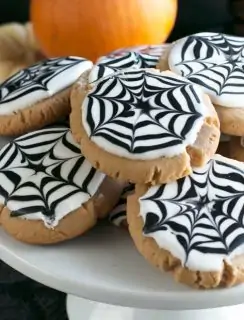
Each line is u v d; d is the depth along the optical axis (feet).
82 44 1.33
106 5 1.30
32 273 0.82
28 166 0.90
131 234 0.81
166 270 0.78
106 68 0.99
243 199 0.82
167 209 0.80
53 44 1.35
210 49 1.01
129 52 1.06
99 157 0.83
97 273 0.81
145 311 1.09
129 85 0.91
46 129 0.97
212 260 0.76
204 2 1.56
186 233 0.78
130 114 0.86
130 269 0.81
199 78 0.93
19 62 1.47
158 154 0.81
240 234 0.78
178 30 1.59
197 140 0.84
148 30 1.33
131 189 0.88
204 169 0.86
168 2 1.36
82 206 0.85
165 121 0.85
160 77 0.93
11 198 0.86
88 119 0.87
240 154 0.92
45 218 0.84
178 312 1.07
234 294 0.77
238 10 1.55
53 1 1.32
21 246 0.85
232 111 0.90
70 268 0.82
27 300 1.22
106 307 1.16
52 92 0.98
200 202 0.82
